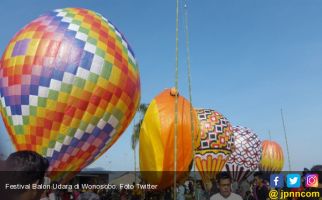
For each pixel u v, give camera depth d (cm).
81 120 1652
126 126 1892
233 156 3247
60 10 1864
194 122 1948
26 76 1619
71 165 1689
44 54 1634
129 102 1830
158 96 2031
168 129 1870
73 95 1627
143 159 1928
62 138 1631
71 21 1761
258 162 3391
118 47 1819
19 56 1659
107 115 1722
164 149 1858
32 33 1708
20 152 317
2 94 1683
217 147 2562
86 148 1706
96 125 1698
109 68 1720
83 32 1731
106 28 1841
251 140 3366
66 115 1622
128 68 1825
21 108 1617
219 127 2622
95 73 1675
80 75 1641
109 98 1716
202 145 2536
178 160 1858
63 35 1691
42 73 1611
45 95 1603
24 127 1619
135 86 1873
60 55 1638
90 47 1700
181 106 1942
